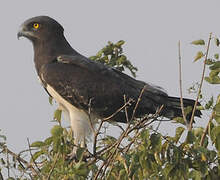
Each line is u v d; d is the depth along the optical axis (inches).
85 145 587.2
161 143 378.3
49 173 386.6
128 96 595.5
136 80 615.8
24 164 430.3
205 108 414.0
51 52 624.7
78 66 608.7
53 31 631.2
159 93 598.2
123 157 399.5
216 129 390.0
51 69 610.2
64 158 395.9
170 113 596.7
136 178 394.6
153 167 384.5
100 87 597.0
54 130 379.2
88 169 409.1
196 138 385.1
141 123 411.8
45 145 395.5
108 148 439.2
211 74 427.5
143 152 381.4
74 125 592.1
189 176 379.9
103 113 601.9
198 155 385.7
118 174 411.8
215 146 392.8
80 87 599.8
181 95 424.2
